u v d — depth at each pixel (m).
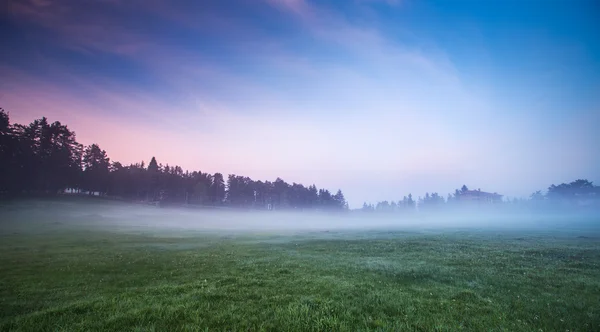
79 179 144.50
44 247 32.91
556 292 13.97
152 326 8.98
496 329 9.27
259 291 13.52
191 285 14.66
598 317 10.48
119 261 23.00
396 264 21.83
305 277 16.73
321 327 9.09
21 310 11.28
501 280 16.25
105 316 10.15
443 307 11.39
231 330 8.99
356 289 13.96
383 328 9.09
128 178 172.75
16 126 126.38
